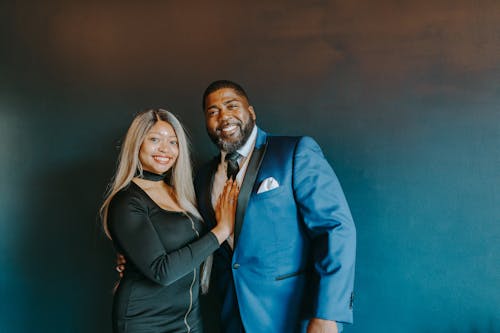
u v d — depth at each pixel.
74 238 2.23
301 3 2.04
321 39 2.02
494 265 1.85
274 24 2.07
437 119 1.91
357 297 1.96
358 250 1.96
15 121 2.29
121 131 2.20
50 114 2.26
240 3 2.11
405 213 1.93
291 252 1.59
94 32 2.25
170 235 1.58
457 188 1.89
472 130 1.88
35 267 2.26
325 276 1.43
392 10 1.96
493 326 1.84
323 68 2.01
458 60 1.90
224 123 1.62
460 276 1.88
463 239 1.88
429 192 1.91
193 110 2.14
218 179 1.75
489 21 1.88
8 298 2.27
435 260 1.90
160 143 1.66
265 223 1.57
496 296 1.84
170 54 2.17
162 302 1.54
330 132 2.00
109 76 2.22
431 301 1.90
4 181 2.29
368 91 1.97
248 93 2.08
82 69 2.25
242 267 1.61
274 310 1.57
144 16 2.21
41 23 2.30
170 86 2.16
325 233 1.48
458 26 1.91
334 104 2.00
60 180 2.24
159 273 1.46
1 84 2.31
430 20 1.93
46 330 2.24
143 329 1.50
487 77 1.88
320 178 1.53
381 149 1.95
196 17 2.15
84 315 2.21
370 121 1.96
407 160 1.93
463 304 1.87
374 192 1.96
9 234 2.28
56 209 2.24
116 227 1.52
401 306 1.92
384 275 1.94
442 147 1.90
